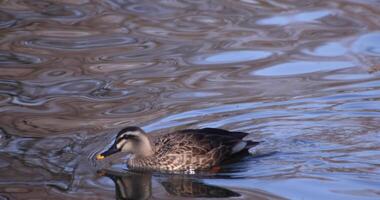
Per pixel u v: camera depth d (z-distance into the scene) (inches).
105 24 908.6
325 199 513.7
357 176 547.2
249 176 562.3
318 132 625.0
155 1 971.9
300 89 717.3
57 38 869.8
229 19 917.2
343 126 633.6
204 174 578.9
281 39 852.0
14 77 764.6
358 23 888.9
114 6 962.7
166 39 860.0
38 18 930.1
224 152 593.3
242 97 702.5
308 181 543.5
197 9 953.5
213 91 719.7
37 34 880.9
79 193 533.0
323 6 948.6
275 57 804.0
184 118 661.3
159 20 919.7
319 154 587.2
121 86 738.8
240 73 764.6
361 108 667.4
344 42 836.6
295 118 652.7
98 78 760.3
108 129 642.8
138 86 738.2
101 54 825.5
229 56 809.5
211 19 919.0
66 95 721.0
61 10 955.3
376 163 566.6
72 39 866.8
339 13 922.7
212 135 603.8
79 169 576.1
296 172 560.1
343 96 695.1
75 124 655.1
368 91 703.7
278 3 965.8
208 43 847.1
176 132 613.9
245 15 928.3
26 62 804.0
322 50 817.5
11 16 935.0
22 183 546.9
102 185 550.9
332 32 866.1
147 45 845.2
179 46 839.7
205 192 538.3
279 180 549.0
